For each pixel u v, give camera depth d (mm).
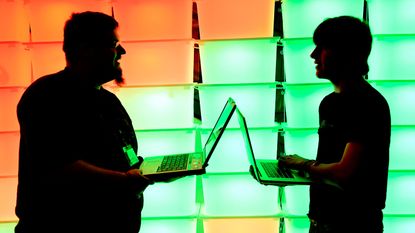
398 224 1845
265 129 1850
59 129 1144
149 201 1915
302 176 1363
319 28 1257
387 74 1818
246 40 1824
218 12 1836
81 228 1230
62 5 1854
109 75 1288
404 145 1799
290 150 1866
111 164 1279
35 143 1136
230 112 1323
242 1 1824
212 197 1918
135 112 1886
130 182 1203
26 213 1202
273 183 1303
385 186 1171
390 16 1812
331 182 1159
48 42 1831
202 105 1907
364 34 1190
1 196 1898
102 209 1248
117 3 1846
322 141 1323
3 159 1894
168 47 1858
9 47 1879
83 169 1155
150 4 1847
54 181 1147
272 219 1914
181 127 1896
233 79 1882
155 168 1395
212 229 1936
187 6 1841
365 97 1139
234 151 1880
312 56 1305
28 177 1165
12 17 1890
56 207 1208
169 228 1921
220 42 1852
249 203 1908
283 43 1858
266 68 1874
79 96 1211
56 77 1212
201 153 1685
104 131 1267
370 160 1103
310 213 1342
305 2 1806
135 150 1470
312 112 1833
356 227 1191
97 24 1234
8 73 1893
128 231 1321
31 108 1148
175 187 1907
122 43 1845
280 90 2074
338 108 1230
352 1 1792
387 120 1141
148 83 1879
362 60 1196
